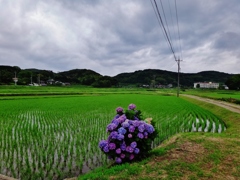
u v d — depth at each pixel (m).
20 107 26.55
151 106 28.95
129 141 6.55
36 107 26.67
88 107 27.03
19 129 13.60
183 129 14.34
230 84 123.31
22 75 147.88
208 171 5.76
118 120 6.62
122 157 6.49
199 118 19.31
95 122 16.30
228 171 5.79
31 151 9.12
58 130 13.37
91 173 6.25
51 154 8.77
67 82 177.62
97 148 9.58
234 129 13.29
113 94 65.25
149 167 6.02
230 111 21.44
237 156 6.96
